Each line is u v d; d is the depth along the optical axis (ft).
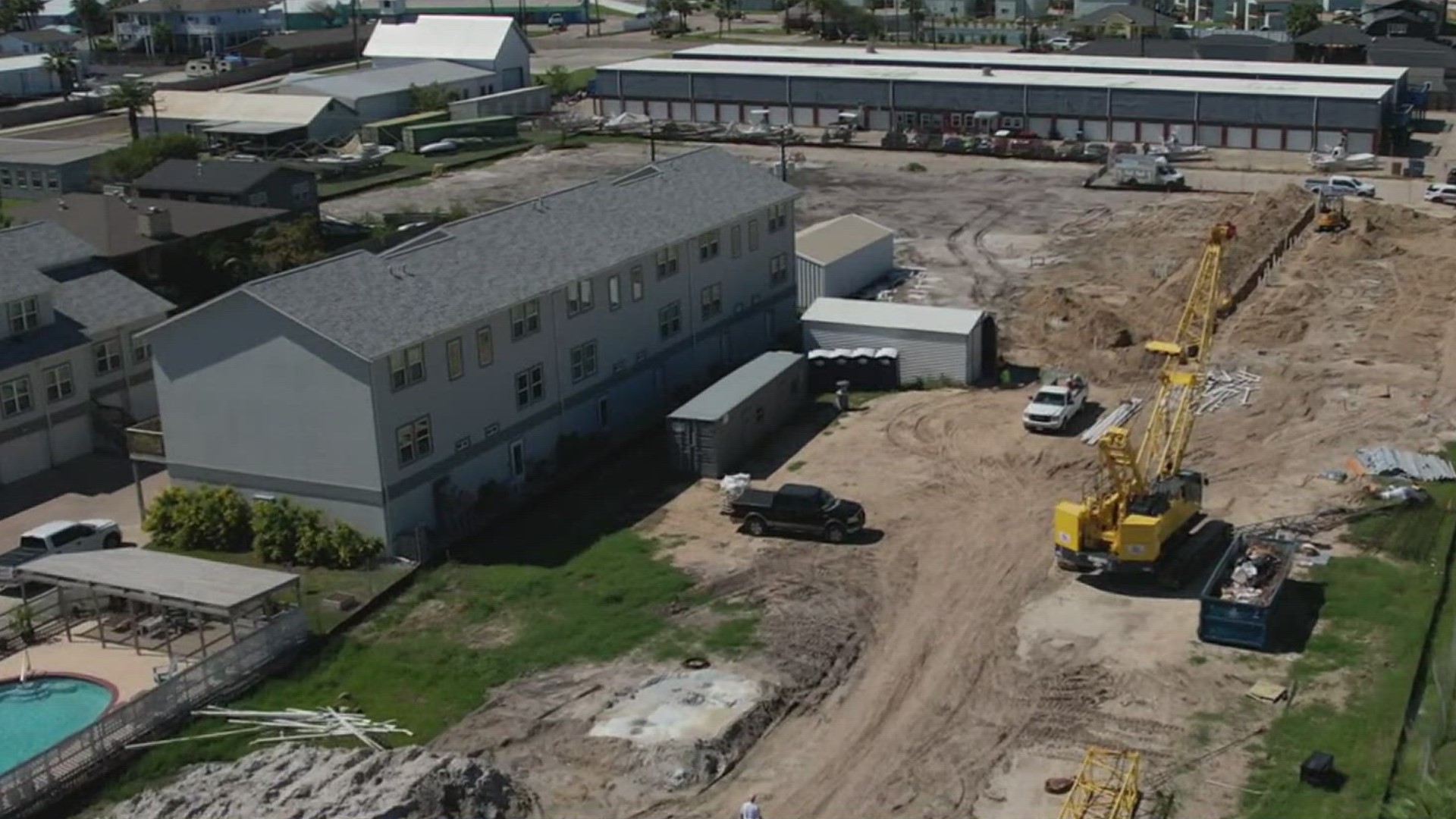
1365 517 169.58
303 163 401.90
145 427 191.93
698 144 434.30
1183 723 128.67
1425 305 251.39
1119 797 113.09
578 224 206.69
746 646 144.15
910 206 343.87
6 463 191.93
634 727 129.59
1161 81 419.95
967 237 311.88
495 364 181.37
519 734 129.59
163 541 171.22
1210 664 138.41
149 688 137.49
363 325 165.89
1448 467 183.01
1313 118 391.04
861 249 270.67
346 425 164.76
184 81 562.66
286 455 169.48
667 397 216.95
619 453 198.80
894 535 169.78
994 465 189.37
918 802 118.83
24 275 197.77
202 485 174.70
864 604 153.07
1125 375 220.23
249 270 262.47
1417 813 114.01
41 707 135.54
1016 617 149.59
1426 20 534.78
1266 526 168.25
